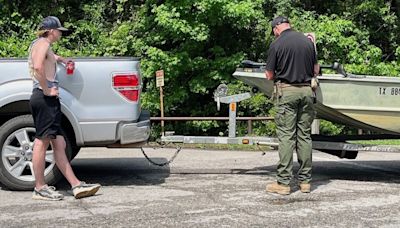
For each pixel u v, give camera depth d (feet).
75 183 22.24
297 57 22.89
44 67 20.95
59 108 21.65
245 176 27.50
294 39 22.97
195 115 50.19
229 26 49.90
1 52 49.32
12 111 23.72
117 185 25.02
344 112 25.95
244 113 49.06
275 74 23.39
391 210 20.47
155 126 49.16
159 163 32.27
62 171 22.15
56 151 22.06
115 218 19.10
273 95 23.80
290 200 22.02
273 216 19.47
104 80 23.45
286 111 23.00
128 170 29.53
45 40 21.18
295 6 54.08
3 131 22.82
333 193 23.50
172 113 50.60
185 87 49.34
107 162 32.86
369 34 54.24
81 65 23.32
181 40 48.42
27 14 53.36
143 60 48.39
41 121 21.26
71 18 53.26
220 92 27.14
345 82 25.62
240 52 48.57
